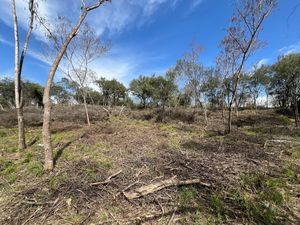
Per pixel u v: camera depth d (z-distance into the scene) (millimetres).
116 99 36875
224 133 10281
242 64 10195
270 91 24844
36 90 30766
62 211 3189
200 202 3309
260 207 3137
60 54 4777
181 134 9828
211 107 25547
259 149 6316
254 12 9133
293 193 3619
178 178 4082
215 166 4727
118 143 7504
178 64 16406
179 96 22562
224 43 11227
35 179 4367
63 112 16391
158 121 16266
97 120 15219
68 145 7219
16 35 6730
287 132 9617
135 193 3490
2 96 27547
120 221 2924
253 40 9602
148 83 26938
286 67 17812
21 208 3277
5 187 4109
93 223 2902
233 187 3748
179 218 2963
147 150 6453
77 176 4301
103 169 4699
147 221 2924
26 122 13688
